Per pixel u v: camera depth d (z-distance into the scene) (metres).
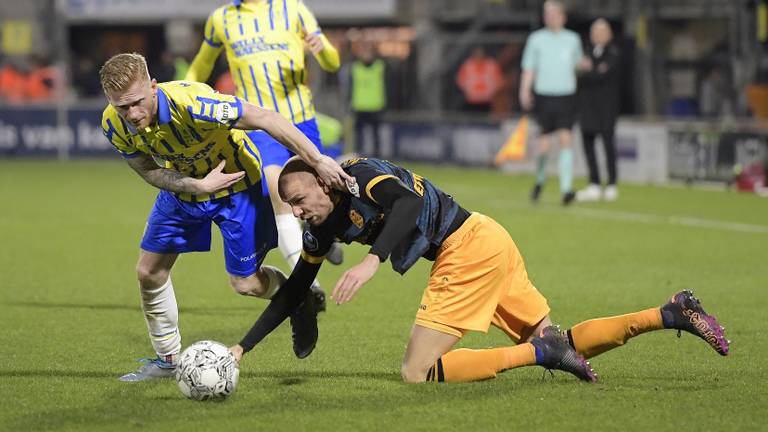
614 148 50.44
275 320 16.70
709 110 69.31
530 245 35.91
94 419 15.83
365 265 15.36
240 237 18.59
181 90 16.67
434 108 75.75
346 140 69.50
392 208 15.74
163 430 15.27
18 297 26.95
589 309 25.20
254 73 25.09
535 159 65.38
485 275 16.89
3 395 17.27
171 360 18.64
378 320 23.94
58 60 84.00
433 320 17.03
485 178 62.03
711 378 18.27
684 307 17.25
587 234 38.72
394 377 18.36
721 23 72.62
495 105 73.88
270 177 23.53
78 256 33.91
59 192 54.22
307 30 25.30
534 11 76.56
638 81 71.38
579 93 50.28
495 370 17.27
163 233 18.28
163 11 82.75
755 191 53.53
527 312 17.48
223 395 16.52
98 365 19.58
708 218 43.44
